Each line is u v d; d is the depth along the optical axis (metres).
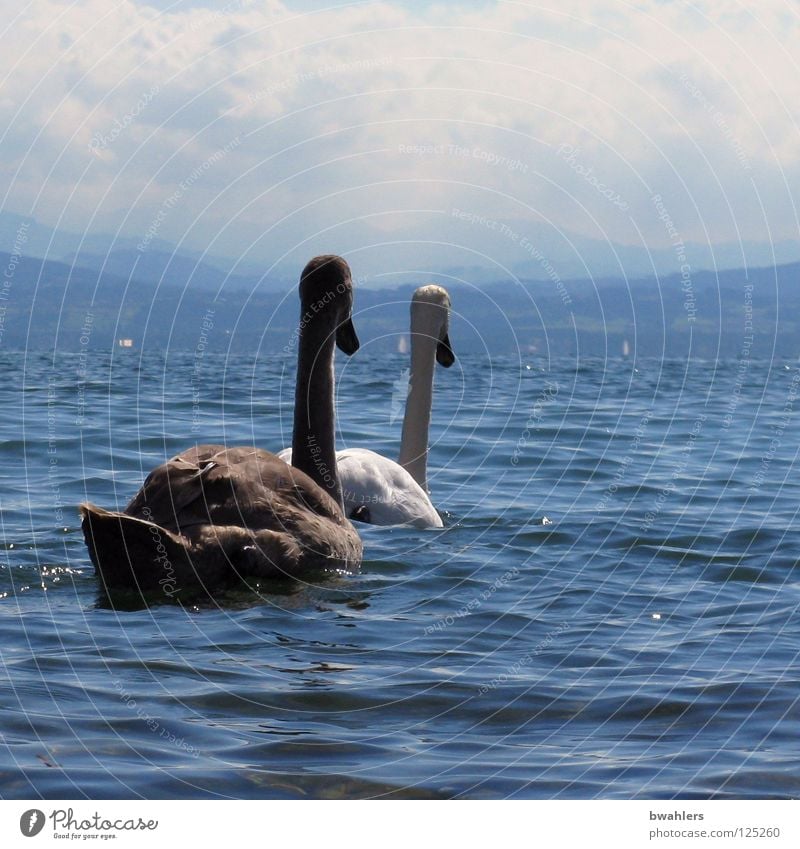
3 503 11.52
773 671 6.94
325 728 5.97
